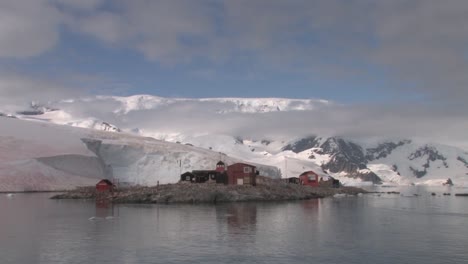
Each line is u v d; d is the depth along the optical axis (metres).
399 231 60.66
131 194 115.38
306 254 45.50
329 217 77.88
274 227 63.38
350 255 45.16
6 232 57.81
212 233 57.47
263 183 150.38
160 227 62.62
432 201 136.38
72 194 133.62
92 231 58.75
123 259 42.91
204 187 120.75
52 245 49.03
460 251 47.22
